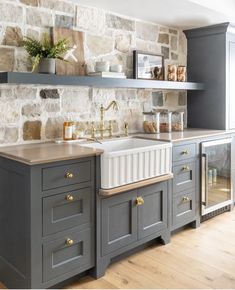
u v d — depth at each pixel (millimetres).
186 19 3475
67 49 2637
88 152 2230
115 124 3314
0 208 2283
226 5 3311
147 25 3541
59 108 2846
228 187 3699
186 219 3125
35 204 1990
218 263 2549
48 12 2707
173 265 2521
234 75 3832
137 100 3510
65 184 2127
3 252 2287
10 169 2150
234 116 3861
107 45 3162
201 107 3949
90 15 3002
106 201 2373
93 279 2344
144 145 3037
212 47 3781
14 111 2564
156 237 2809
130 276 2371
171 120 3775
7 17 2475
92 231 2311
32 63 2598
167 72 3715
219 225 3328
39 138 2730
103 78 2770
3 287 2264
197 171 3229
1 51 2453
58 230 2117
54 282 2123
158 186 2773
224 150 3578
